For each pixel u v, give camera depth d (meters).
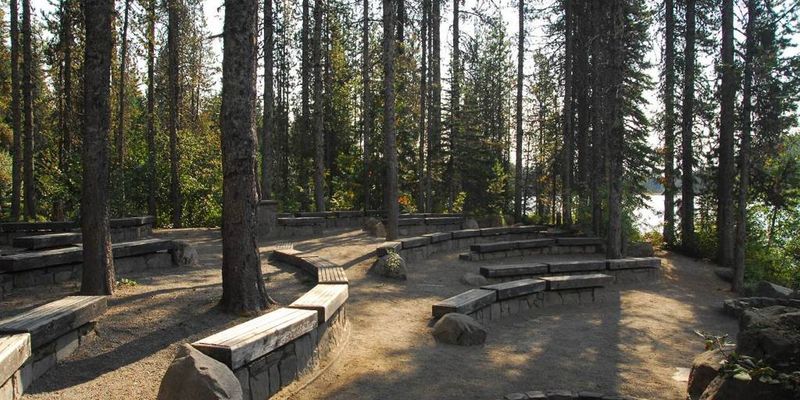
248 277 6.39
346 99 28.19
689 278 14.85
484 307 8.91
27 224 13.47
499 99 34.69
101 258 6.95
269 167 18.02
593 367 6.86
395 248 12.16
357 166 24.97
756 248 17.27
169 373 3.94
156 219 21.58
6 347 3.94
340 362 6.16
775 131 13.88
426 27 21.66
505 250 15.01
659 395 5.91
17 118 18.25
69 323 4.88
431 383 5.81
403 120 24.39
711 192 19.48
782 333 4.50
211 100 38.12
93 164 6.84
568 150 20.73
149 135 21.81
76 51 19.95
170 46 20.84
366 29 20.62
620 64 14.77
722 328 9.63
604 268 13.25
